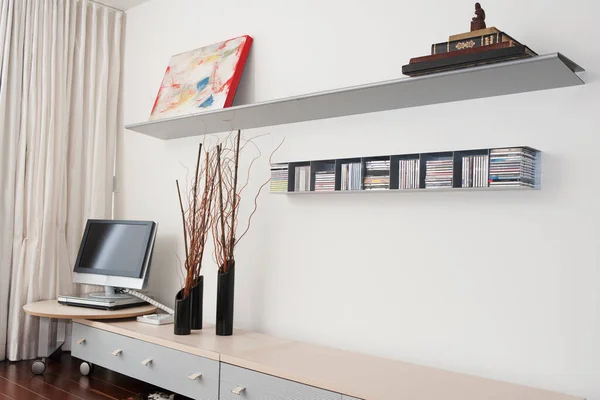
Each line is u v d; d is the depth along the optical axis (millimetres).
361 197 2840
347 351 2760
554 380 2219
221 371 2607
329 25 3016
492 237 2408
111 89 4203
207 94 3340
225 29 3564
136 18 4199
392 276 2703
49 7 3846
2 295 3641
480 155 2307
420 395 2049
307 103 2719
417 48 2668
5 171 3662
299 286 3068
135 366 3049
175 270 3770
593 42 2188
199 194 3643
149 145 4023
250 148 3369
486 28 2217
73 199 3957
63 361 3768
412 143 2678
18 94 3709
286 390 2334
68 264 3928
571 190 2219
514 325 2330
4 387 3137
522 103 2361
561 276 2227
